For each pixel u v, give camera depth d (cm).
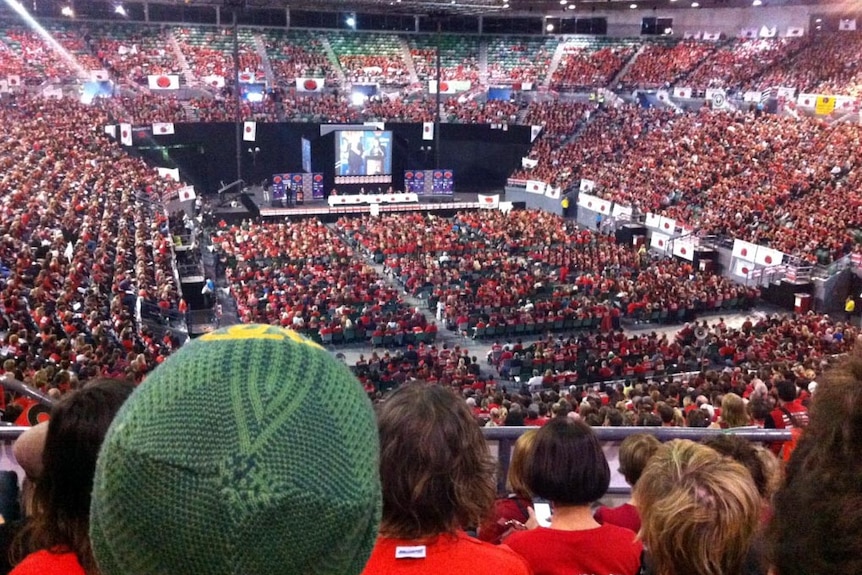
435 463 257
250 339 131
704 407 1155
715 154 4719
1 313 1764
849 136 4222
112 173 3916
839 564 142
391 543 259
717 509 254
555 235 4209
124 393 260
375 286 3206
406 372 2244
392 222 4428
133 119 4891
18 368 1291
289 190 4919
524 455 440
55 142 4028
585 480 349
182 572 112
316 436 118
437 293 3231
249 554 110
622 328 3094
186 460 111
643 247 3962
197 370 122
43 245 2489
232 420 115
